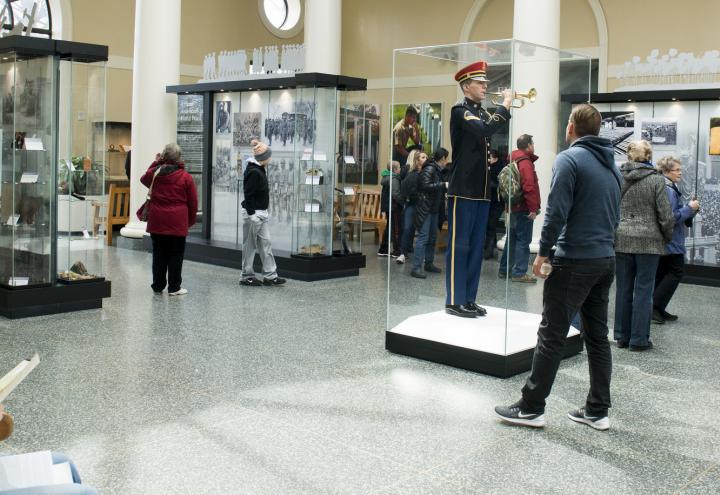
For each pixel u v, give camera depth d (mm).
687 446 4512
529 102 5840
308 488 3820
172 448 4316
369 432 4629
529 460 4242
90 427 4629
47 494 2162
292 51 12008
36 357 2113
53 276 7980
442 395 5391
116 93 17797
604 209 4539
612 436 4656
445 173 6090
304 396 5316
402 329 6508
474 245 5945
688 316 8477
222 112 12180
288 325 7613
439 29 18141
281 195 11367
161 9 13477
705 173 10617
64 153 7898
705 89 10461
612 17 15469
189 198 9109
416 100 6324
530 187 5895
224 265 11672
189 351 6504
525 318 6051
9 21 14727
